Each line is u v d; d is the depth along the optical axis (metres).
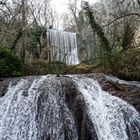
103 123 7.79
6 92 8.82
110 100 8.64
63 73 13.91
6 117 8.09
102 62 12.20
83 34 22.14
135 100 8.68
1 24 15.98
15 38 14.55
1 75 10.70
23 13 16.36
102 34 12.75
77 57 22.64
